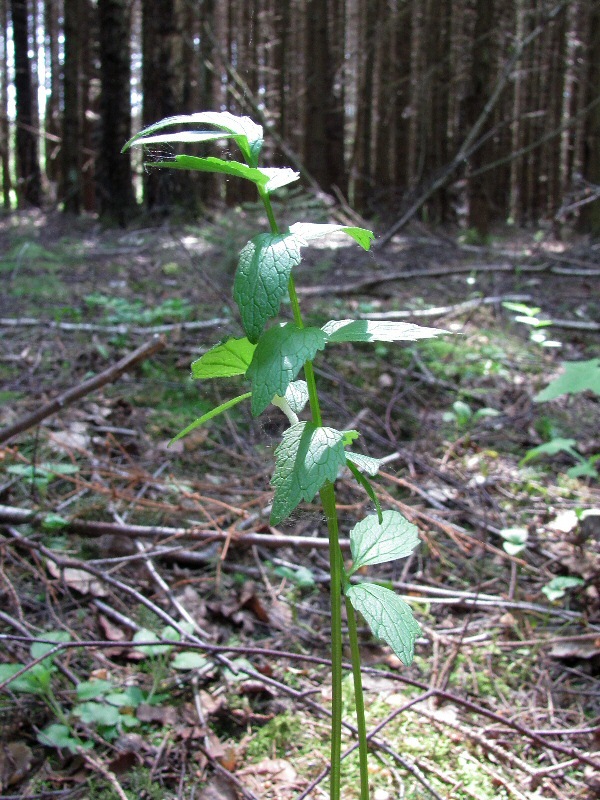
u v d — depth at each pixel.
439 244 9.77
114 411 3.71
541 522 3.15
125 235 8.88
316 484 1.14
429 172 12.59
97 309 5.34
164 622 2.34
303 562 2.82
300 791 1.84
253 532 2.73
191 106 9.70
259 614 2.49
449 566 2.86
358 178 13.91
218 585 2.50
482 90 10.17
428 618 2.55
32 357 4.25
